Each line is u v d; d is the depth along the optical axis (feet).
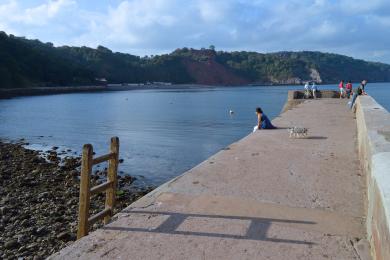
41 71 434.30
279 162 30.32
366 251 15.33
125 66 638.94
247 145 37.78
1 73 361.10
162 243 16.30
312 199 21.54
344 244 16.01
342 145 37.35
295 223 18.20
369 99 51.72
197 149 87.76
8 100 289.94
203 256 15.10
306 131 42.06
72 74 481.05
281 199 21.54
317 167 28.68
